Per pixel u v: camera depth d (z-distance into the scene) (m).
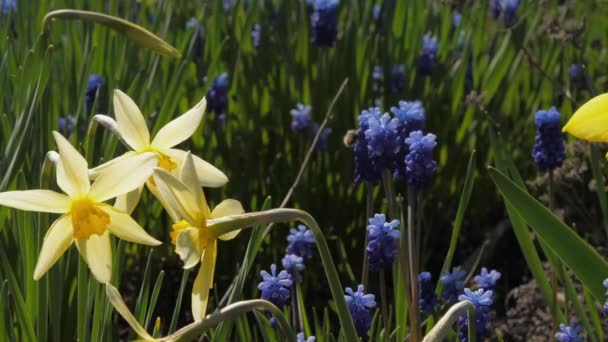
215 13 1.28
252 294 1.10
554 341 0.92
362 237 1.18
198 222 0.67
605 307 0.80
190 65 1.24
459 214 0.88
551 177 0.99
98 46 1.18
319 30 1.18
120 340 1.10
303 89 1.26
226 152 1.21
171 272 1.15
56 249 0.70
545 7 1.42
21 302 0.83
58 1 1.26
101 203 0.71
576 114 0.69
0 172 0.91
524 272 1.20
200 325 0.67
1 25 1.27
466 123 1.24
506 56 1.28
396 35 1.31
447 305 0.92
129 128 0.74
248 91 1.25
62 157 0.69
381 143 0.88
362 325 0.85
